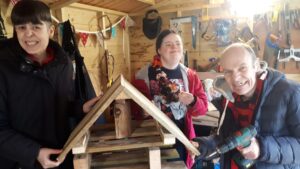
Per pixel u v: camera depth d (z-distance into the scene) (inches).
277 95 35.9
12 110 39.4
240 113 39.7
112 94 29.5
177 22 139.9
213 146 40.5
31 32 37.5
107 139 36.2
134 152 39.7
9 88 38.7
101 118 61.6
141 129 39.1
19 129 39.9
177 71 59.0
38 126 40.9
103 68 125.6
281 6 116.8
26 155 35.3
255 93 37.5
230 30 129.6
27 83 39.4
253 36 124.3
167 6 141.3
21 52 38.7
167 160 38.4
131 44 154.7
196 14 137.7
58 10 89.0
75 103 43.4
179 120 56.6
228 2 128.6
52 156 35.5
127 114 36.3
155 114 30.9
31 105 40.1
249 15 123.9
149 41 149.9
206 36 136.5
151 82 58.1
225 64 35.9
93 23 116.6
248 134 33.7
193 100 53.9
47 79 40.3
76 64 69.7
